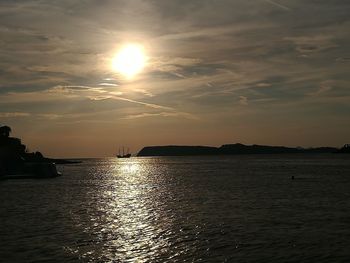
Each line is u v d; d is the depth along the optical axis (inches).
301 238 1504.7
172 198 2854.3
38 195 3164.4
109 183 4453.7
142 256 1294.3
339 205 2346.2
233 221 1857.8
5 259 1272.1
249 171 6466.5
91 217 2022.6
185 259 1259.2
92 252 1343.5
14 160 6220.5
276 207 2292.1
